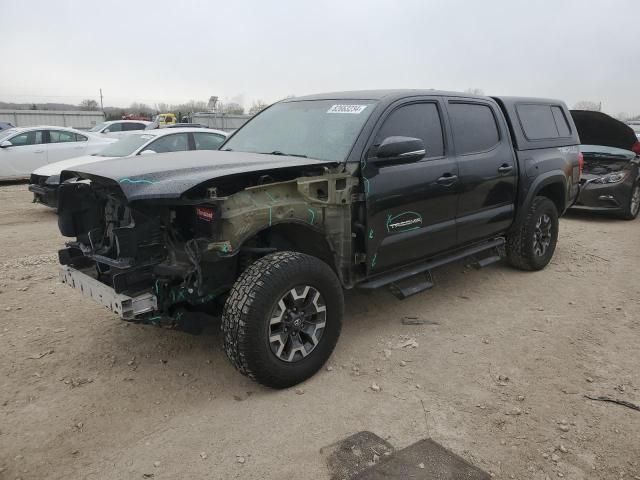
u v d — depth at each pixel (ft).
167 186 10.11
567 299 17.19
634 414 10.59
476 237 16.69
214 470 8.93
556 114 20.92
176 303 11.34
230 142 16.03
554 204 20.67
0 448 9.52
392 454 9.30
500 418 10.42
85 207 12.37
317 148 13.34
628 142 32.50
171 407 10.82
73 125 118.32
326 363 12.58
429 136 14.70
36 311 15.81
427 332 14.49
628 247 24.35
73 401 11.04
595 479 8.77
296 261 11.05
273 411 10.62
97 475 8.83
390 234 13.50
